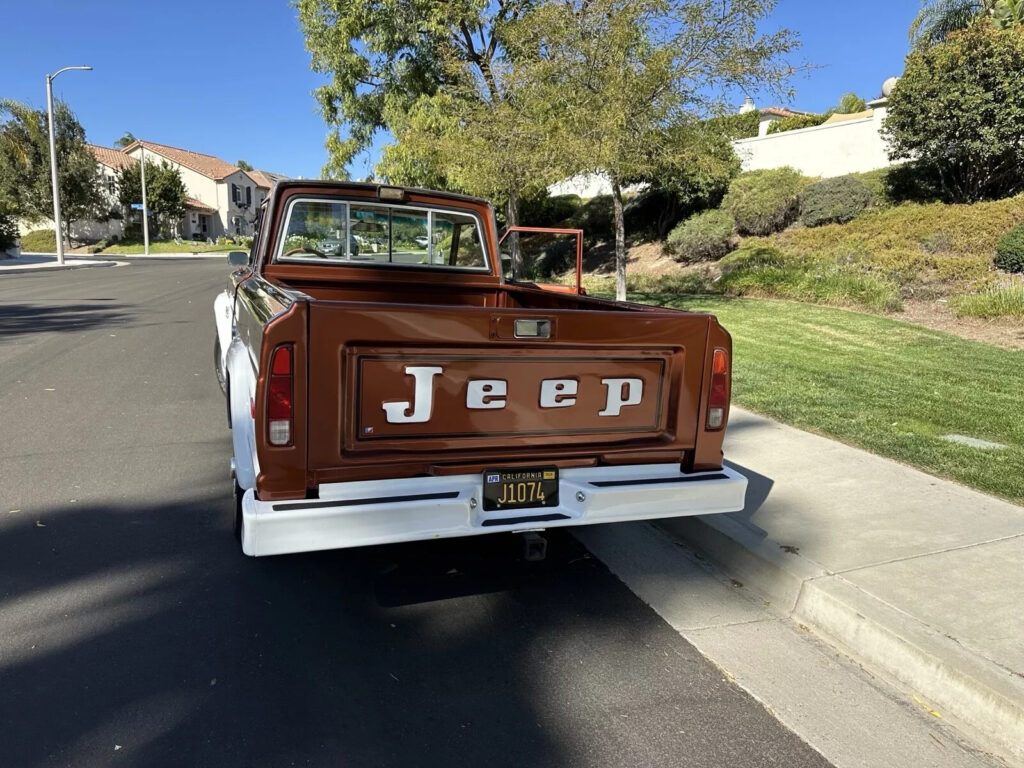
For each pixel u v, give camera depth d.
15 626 3.13
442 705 2.71
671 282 16.94
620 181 12.71
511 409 3.06
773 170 20.22
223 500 4.65
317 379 2.76
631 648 3.14
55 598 3.38
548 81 12.09
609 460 3.34
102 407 6.91
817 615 3.31
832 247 15.80
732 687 2.88
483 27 18.91
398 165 18.80
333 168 21.61
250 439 3.09
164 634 3.11
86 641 3.03
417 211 5.71
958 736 2.62
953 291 12.33
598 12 11.10
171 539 4.06
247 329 3.51
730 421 6.33
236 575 3.67
